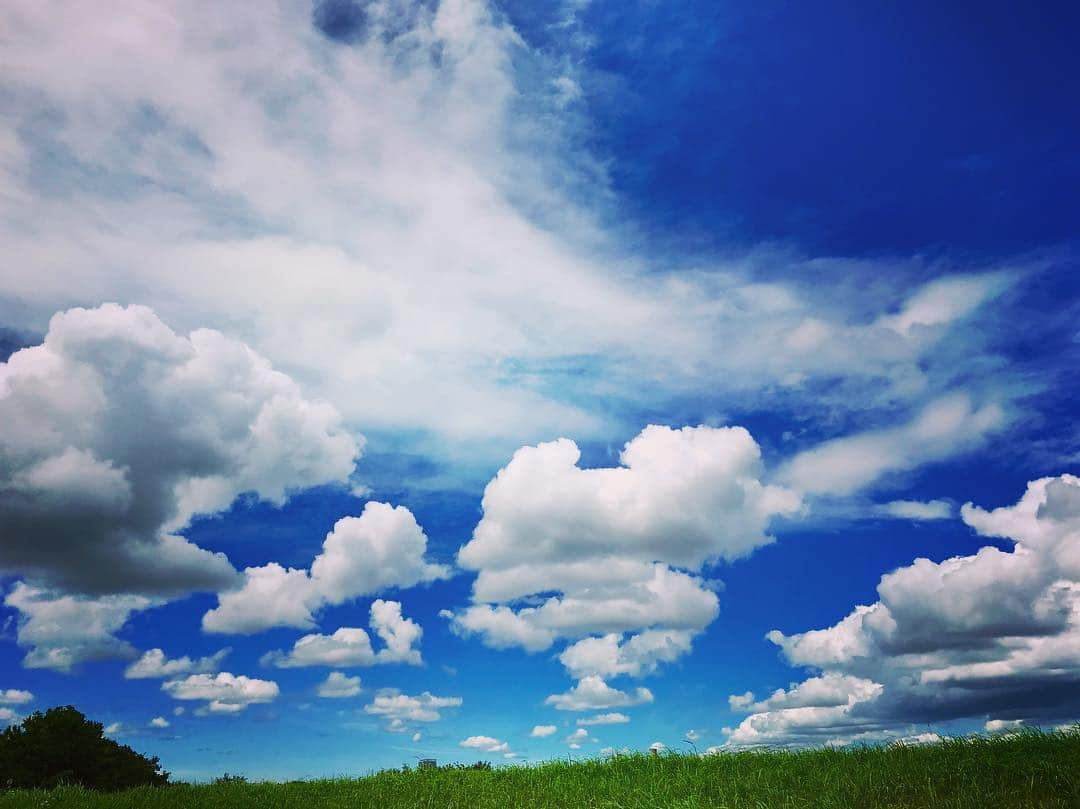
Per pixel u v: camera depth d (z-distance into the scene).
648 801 12.02
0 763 22.70
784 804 10.91
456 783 16.12
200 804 15.16
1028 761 10.72
